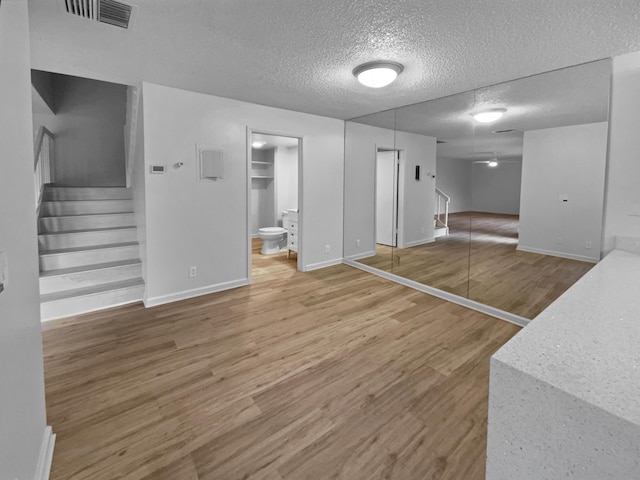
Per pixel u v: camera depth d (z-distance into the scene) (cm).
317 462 142
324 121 438
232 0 162
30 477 115
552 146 257
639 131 201
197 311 306
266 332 265
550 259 264
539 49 210
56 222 347
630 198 204
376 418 169
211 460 142
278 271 448
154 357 226
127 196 418
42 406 139
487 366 217
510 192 287
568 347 74
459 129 326
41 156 376
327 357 228
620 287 120
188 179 327
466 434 158
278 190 652
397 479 134
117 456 144
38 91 405
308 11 171
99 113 506
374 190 432
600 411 54
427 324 282
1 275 89
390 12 171
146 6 167
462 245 332
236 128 354
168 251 322
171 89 308
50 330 264
